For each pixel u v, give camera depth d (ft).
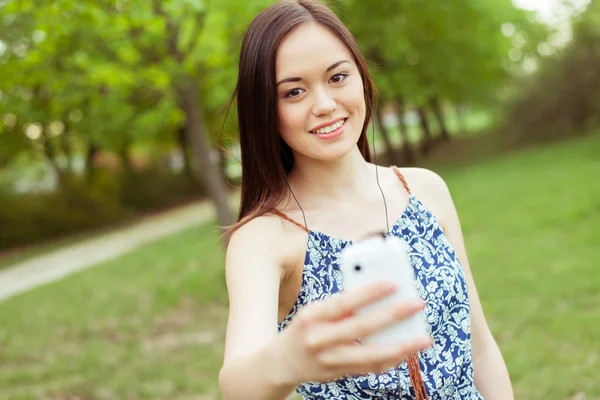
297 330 2.57
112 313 23.52
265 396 2.85
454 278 4.77
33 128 59.21
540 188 37.40
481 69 62.28
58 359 19.04
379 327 2.44
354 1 47.26
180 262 31.50
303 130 4.38
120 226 57.36
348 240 4.63
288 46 4.31
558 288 18.94
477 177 49.55
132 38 23.80
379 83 49.75
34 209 54.03
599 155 48.21
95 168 65.21
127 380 16.67
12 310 26.17
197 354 18.38
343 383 4.55
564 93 66.95
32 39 18.84
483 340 5.23
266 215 4.60
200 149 29.63
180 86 27.86
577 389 13.04
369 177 5.04
